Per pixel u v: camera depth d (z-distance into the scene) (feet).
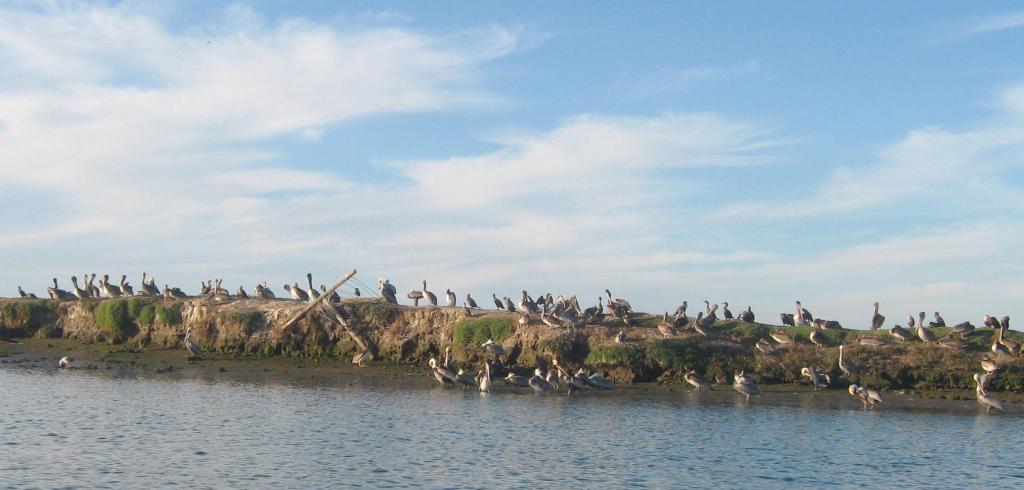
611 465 110.52
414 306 203.82
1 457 107.04
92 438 118.73
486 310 199.41
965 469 112.37
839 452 120.06
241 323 204.74
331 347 199.93
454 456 113.09
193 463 106.52
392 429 129.39
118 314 216.74
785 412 148.46
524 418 140.26
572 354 180.65
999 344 168.66
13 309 224.74
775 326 186.50
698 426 135.85
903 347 173.78
